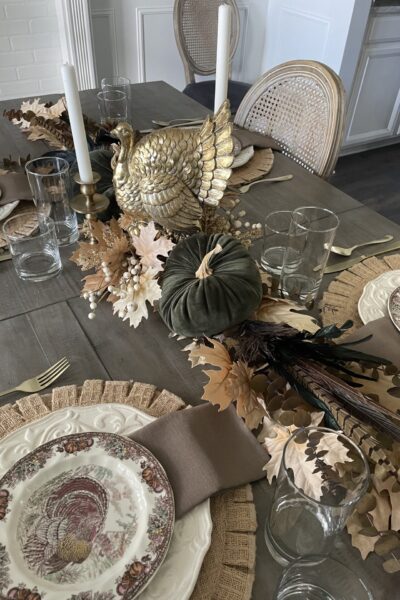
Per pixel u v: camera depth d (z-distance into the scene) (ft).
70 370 2.05
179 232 2.38
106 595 1.31
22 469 1.59
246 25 9.04
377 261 2.73
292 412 1.68
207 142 2.09
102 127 3.47
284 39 8.76
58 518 1.49
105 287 2.32
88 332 2.24
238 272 1.98
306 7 7.97
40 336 2.21
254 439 1.75
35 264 2.62
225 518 1.54
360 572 1.44
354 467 1.37
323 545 1.47
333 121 3.76
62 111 3.97
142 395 1.93
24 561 1.39
